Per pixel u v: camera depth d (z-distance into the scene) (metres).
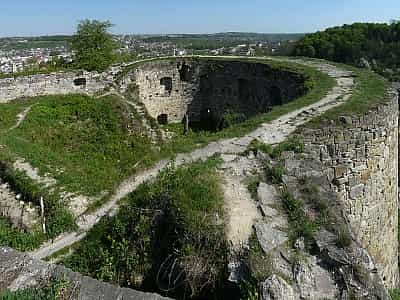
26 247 8.73
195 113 25.55
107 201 9.60
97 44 27.80
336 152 10.37
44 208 9.96
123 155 16.50
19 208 10.53
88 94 22.28
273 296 5.30
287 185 8.05
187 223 6.51
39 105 19.52
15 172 11.62
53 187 10.83
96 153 16.27
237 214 6.92
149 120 20.67
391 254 12.51
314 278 5.75
